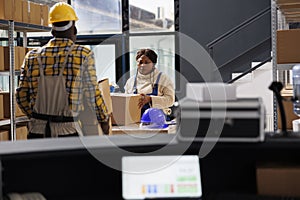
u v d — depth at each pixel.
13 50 4.79
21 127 5.00
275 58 3.52
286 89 3.72
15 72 4.88
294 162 1.72
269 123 3.93
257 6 7.38
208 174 1.76
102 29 7.65
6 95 4.86
